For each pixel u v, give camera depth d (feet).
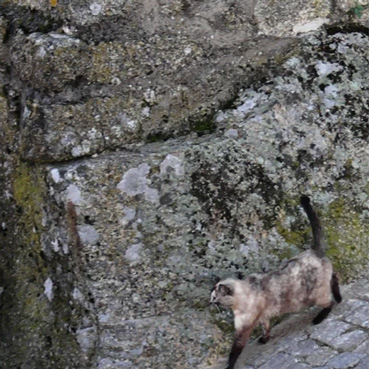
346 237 26.66
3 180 26.84
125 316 24.63
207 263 25.25
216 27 27.17
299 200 26.55
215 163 25.71
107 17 26.25
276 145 26.71
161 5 26.50
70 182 24.73
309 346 23.50
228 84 27.55
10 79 27.22
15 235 26.55
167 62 26.71
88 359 24.57
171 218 25.13
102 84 26.17
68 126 25.73
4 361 25.73
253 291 23.71
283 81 27.55
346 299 25.41
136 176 24.98
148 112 26.55
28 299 26.11
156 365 24.12
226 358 24.35
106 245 24.68
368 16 29.12
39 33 26.17
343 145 27.50
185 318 24.80
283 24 27.86
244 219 25.80
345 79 28.12
